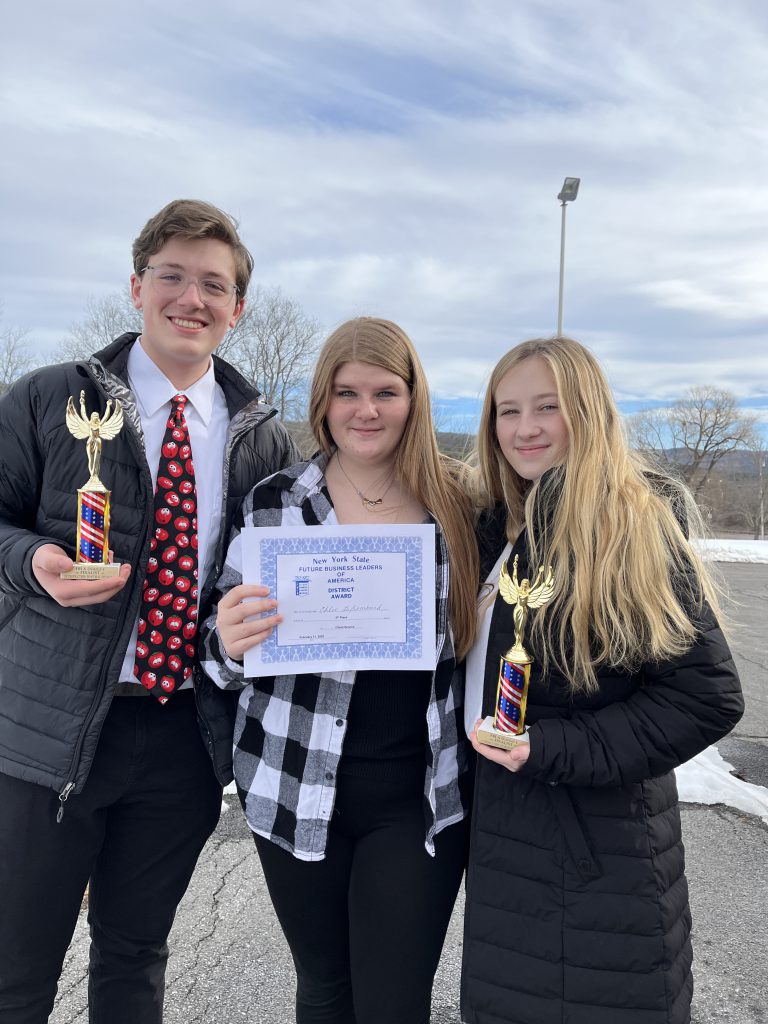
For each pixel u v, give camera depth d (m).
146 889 1.95
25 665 1.74
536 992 1.52
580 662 1.52
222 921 2.79
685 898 1.58
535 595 1.53
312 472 1.85
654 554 1.50
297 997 1.86
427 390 1.80
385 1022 1.66
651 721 1.48
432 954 1.70
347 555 1.69
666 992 1.49
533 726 1.51
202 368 1.91
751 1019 2.32
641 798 1.54
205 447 1.94
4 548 1.64
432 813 1.65
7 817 1.71
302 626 1.69
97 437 1.65
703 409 48.34
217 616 1.71
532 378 1.71
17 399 1.79
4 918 1.73
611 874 1.51
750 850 3.40
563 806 1.54
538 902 1.54
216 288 1.83
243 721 1.83
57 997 2.33
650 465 1.79
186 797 1.93
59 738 1.68
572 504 1.58
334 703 1.70
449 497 1.83
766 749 4.78
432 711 1.69
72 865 1.76
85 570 1.55
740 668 7.34
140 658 1.77
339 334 1.76
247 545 1.68
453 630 1.79
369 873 1.70
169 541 1.81
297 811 1.67
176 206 1.79
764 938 2.73
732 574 17.12
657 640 1.45
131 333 1.92
